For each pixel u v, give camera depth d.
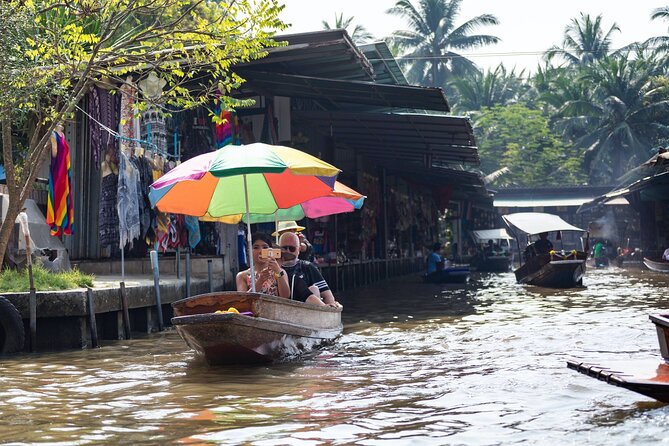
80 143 13.88
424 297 17.45
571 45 54.44
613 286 20.23
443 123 16.59
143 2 10.24
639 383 4.98
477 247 39.22
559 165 51.78
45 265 11.82
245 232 14.98
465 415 5.09
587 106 48.41
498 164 51.50
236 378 6.81
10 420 5.23
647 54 50.09
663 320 5.63
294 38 12.86
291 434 4.64
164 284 11.49
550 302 15.27
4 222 9.74
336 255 19.67
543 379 6.37
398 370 7.11
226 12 10.33
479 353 8.13
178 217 12.98
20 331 8.93
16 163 14.22
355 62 14.23
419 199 33.78
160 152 12.55
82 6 10.13
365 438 4.52
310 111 16.55
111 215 12.55
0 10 9.50
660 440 4.34
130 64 12.29
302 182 9.11
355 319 12.45
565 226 22.75
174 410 5.46
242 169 7.69
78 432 4.84
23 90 9.83
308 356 8.15
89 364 8.00
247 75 14.05
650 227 33.22
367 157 23.81
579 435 4.48
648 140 48.41
